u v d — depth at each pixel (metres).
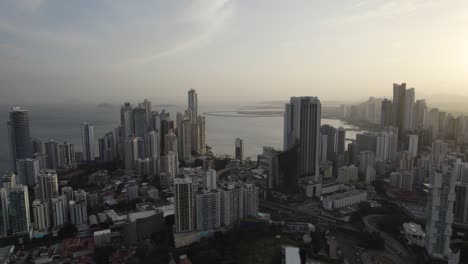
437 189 170.25
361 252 193.88
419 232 198.88
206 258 173.00
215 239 199.00
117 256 188.62
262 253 183.50
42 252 196.75
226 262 169.62
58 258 189.50
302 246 193.50
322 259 182.62
